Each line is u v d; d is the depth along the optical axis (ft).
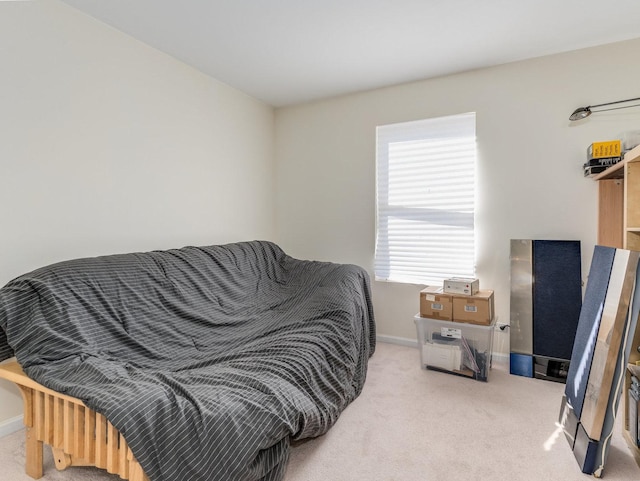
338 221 11.21
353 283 8.52
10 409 5.94
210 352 5.99
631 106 7.70
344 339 6.81
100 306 5.44
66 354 4.64
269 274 9.36
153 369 5.19
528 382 7.80
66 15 6.39
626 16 6.81
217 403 4.11
